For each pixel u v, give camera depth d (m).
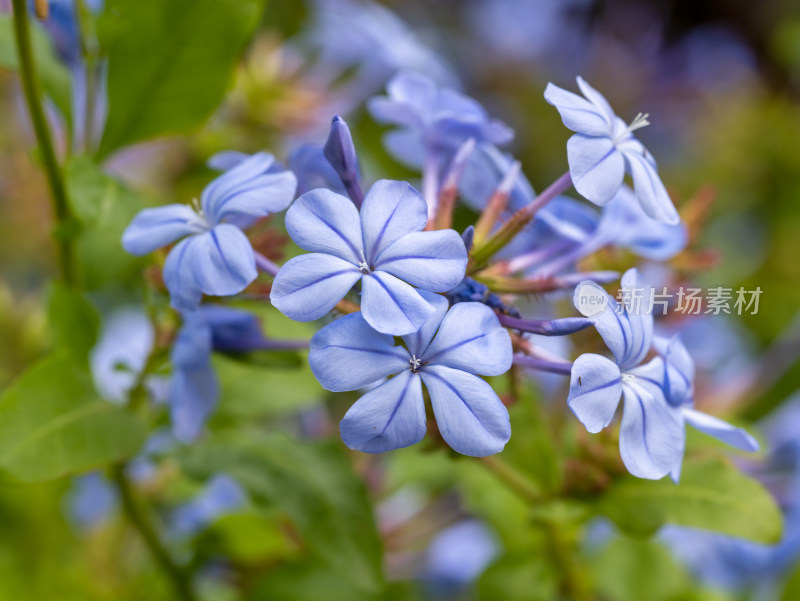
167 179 0.35
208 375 0.25
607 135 0.22
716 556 0.31
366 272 0.21
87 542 0.32
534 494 0.26
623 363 0.22
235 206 0.22
